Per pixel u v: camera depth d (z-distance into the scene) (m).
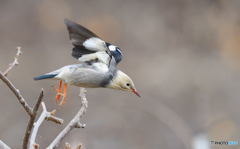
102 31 21.91
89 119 14.96
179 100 17.44
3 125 14.45
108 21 22.22
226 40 22.02
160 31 22.62
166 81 18.72
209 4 23.42
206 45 22.16
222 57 21.02
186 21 23.03
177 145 14.36
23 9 22.22
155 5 23.61
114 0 23.30
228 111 16.28
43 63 19.28
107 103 15.46
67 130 6.22
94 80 7.24
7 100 15.41
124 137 14.66
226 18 22.91
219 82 18.78
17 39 21.27
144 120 15.12
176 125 14.08
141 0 23.86
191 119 15.83
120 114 15.31
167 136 14.59
